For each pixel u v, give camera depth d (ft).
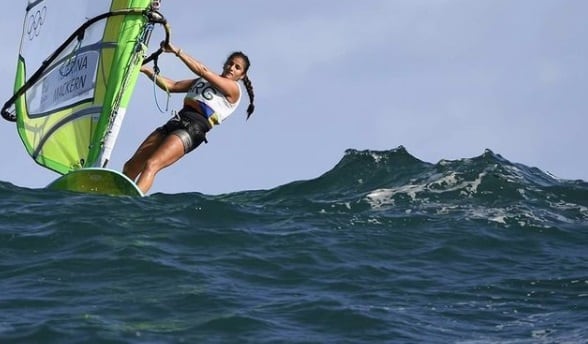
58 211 133.80
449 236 136.26
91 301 110.83
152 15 148.05
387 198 150.71
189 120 149.79
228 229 131.75
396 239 134.21
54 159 155.02
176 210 136.46
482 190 153.28
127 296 112.27
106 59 150.20
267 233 132.26
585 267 129.39
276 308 111.24
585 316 114.42
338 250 128.67
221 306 110.63
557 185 156.35
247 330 105.60
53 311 108.06
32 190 143.54
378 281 121.49
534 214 145.69
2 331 102.68
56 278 116.26
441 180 155.53
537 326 111.45
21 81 161.38
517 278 124.98
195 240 127.95
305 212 142.31
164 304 110.63
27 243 124.67
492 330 110.32
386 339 105.91
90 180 144.25
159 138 150.41
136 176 151.43
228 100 151.64
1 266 119.34
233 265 121.90
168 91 152.15
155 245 125.08
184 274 118.01
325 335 105.91
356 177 159.94
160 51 148.25
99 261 120.37
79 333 102.53
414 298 117.60
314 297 114.42
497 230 139.74
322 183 159.63
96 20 151.12
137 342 101.55
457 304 116.78
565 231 141.18
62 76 155.74
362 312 111.14
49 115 156.66
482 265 129.08
